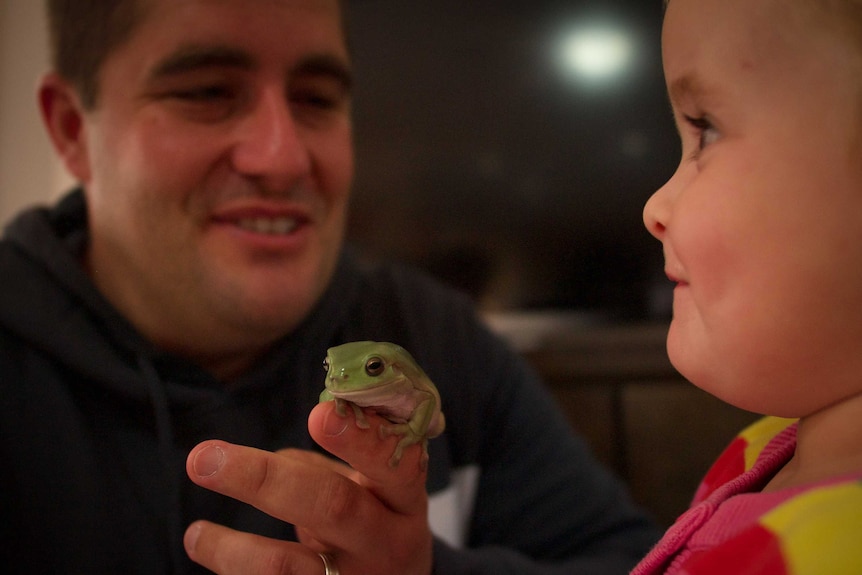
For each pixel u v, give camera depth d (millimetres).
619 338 2301
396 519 873
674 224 565
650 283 2246
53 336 1464
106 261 1589
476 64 2617
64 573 1334
